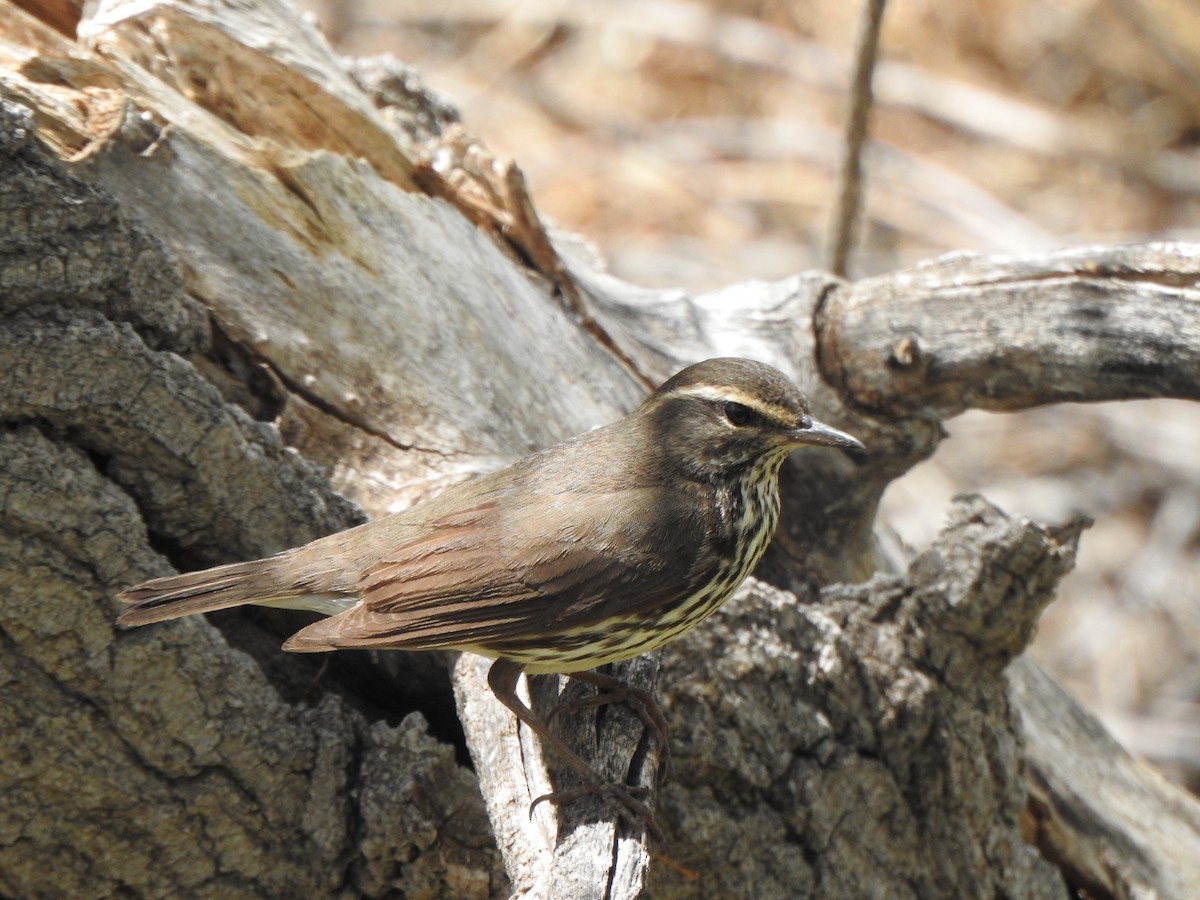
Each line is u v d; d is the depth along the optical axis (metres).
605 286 12.93
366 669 10.62
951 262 11.85
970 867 11.08
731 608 10.65
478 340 11.16
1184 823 13.16
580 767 9.02
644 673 10.02
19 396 8.95
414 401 10.71
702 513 9.97
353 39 27.16
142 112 10.16
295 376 10.33
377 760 9.62
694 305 12.84
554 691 10.34
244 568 9.35
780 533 12.57
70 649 9.23
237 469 9.66
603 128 26.33
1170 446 23.30
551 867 8.39
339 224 10.78
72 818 9.56
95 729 9.37
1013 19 27.05
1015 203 25.47
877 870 10.87
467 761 10.54
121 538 9.28
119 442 9.32
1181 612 21.88
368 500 10.46
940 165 25.88
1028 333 11.33
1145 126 26.25
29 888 9.79
